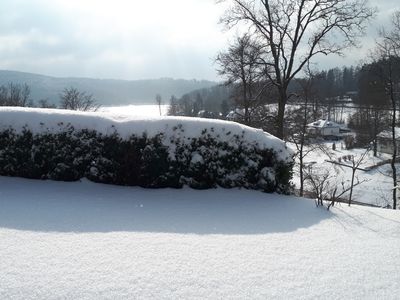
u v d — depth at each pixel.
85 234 4.41
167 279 3.43
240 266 3.79
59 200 5.92
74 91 41.28
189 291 3.26
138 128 7.04
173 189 7.04
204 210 5.86
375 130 39.72
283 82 18.91
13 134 7.20
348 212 6.12
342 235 4.95
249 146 7.18
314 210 6.17
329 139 65.88
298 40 18.52
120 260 3.75
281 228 5.13
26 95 43.56
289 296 3.28
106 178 7.15
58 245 4.05
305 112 18.34
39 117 7.23
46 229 4.52
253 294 3.27
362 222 5.58
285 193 7.26
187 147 7.05
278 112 19.05
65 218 4.99
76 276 3.38
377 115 40.94
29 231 4.43
